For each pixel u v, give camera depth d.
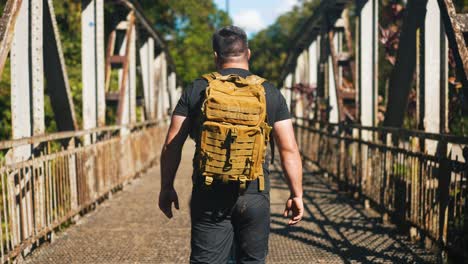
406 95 6.84
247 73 3.09
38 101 5.90
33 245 5.73
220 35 3.13
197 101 3.00
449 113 7.77
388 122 7.21
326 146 11.46
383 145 6.86
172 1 40.28
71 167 6.75
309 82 15.84
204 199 2.95
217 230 2.95
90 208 7.81
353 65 11.21
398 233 6.14
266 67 57.34
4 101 12.46
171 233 6.28
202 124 2.87
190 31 44.59
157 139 16.30
